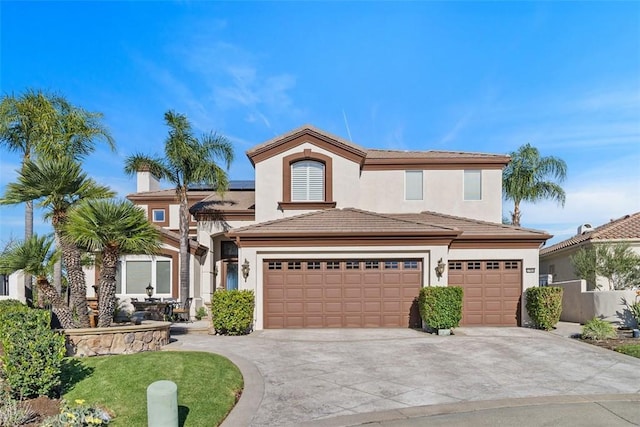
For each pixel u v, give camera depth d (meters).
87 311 12.23
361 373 10.45
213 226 24.47
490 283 18.42
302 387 9.40
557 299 16.80
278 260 17.62
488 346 13.43
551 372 10.59
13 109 16.77
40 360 8.28
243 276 17.33
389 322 17.42
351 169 21.39
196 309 23.08
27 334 8.34
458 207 22.34
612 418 7.59
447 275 17.61
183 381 9.15
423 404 8.36
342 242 17.42
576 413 7.84
